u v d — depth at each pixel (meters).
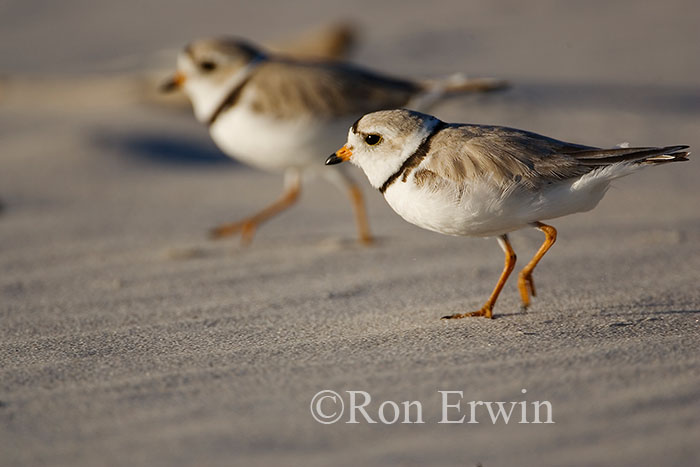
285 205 11.97
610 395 5.34
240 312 8.09
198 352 6.68
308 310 8.08
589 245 10.17
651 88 20.94
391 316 7.70
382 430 5.08
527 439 4.92
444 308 7.91
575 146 7.02
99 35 29.66
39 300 8.86
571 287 8.42
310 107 11.28
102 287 9.33
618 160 6.71
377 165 7.36
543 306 7.76
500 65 23.78
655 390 5.36
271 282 9.35
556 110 18.52
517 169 6.80
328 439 4.98
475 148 6.94
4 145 16.62
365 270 9.68
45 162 15.46
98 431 5.14
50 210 13.07
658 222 11.11
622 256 9.52
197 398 5.57
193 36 28.75
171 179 15.05
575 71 22.95
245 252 10.89
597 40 26.47
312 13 31.84
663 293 7.96
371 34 28.45
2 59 26.61
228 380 5.89
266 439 4.99
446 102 11.97
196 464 4.73
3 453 4.91
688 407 5.13
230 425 5.17
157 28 30.42
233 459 4.78
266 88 11.38
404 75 22.91
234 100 11.62
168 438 5.02
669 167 14.12
